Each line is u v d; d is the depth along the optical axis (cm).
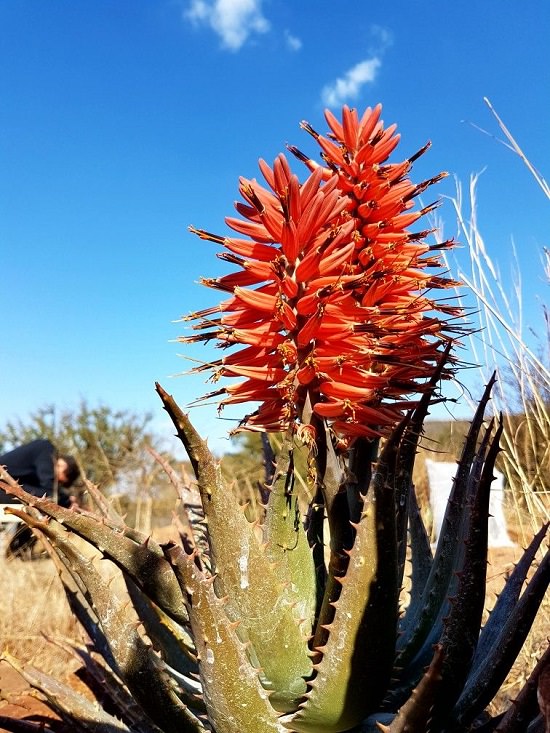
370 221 38
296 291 33
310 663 32
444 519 36
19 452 145
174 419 28
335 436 35
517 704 25
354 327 33
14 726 39
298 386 33
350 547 32
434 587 35
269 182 36
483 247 67
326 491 32
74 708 40
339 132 41
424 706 25
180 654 39
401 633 38
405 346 35
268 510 33
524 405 64
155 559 32
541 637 57
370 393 33
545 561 29
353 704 30
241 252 35
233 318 35
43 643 82
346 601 29
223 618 28
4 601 94
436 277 38
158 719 33
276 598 31
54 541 33
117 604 34
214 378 35
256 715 29
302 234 33
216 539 30
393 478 28
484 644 35
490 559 95
